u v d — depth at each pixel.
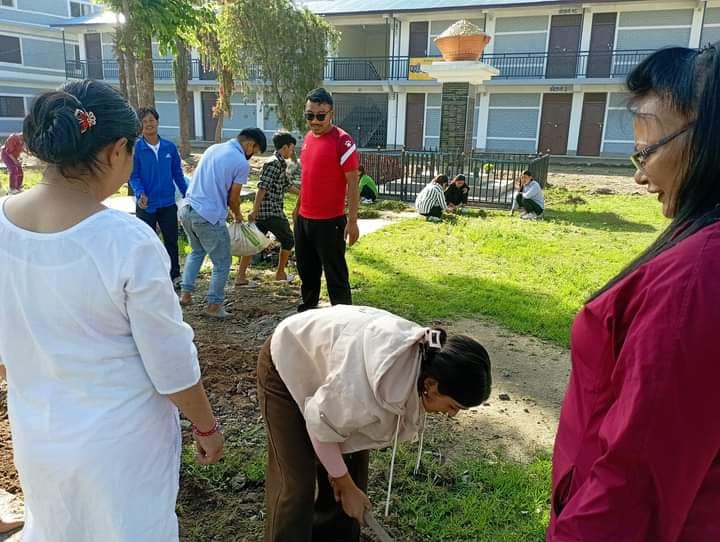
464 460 3.34
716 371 0.98
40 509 1.61
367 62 31.91
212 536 2.66
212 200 5.09
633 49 26.45
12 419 1.61
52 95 1.47
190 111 35.09
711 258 1.00
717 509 1.10
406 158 14.80
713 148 1.06
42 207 1.50
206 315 5.44
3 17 32.81
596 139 27.73
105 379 1.54
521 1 27.06
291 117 18.83
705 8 25.05
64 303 1.47
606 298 1.19
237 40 18.20
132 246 1.49
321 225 5.04
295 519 2.20
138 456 1.60
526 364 4.75
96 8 37.38
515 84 27.91
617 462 1.07
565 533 1.15
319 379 2.02
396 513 2.84
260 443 3.36
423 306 5.98
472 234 9.77
